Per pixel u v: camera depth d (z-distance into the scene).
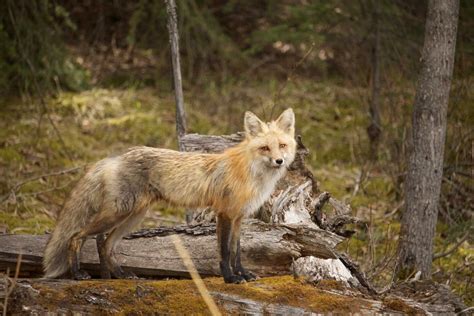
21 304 7.10
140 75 19.27
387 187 14.75
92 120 16.62
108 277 8.34
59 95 17.09
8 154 14.41
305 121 17.56
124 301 7.32
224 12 19.67
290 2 19.91
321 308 7.36
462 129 13.94
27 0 16.48
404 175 13.99
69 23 17.50
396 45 15.42
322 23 16.58
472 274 11.23
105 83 18.62
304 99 18.53
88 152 15.33
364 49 17.11
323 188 14.58
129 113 17.17
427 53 10.18
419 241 10.37
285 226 8.52
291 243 8.41
